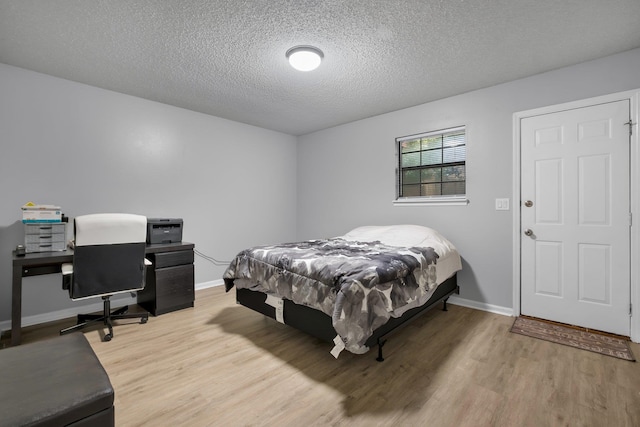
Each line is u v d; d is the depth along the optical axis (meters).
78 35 2.06
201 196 3.77
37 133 2.63
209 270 3.86
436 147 3.40
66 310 2.77
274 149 4.62
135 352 2.10
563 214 2.56
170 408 1.50
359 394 1.62
